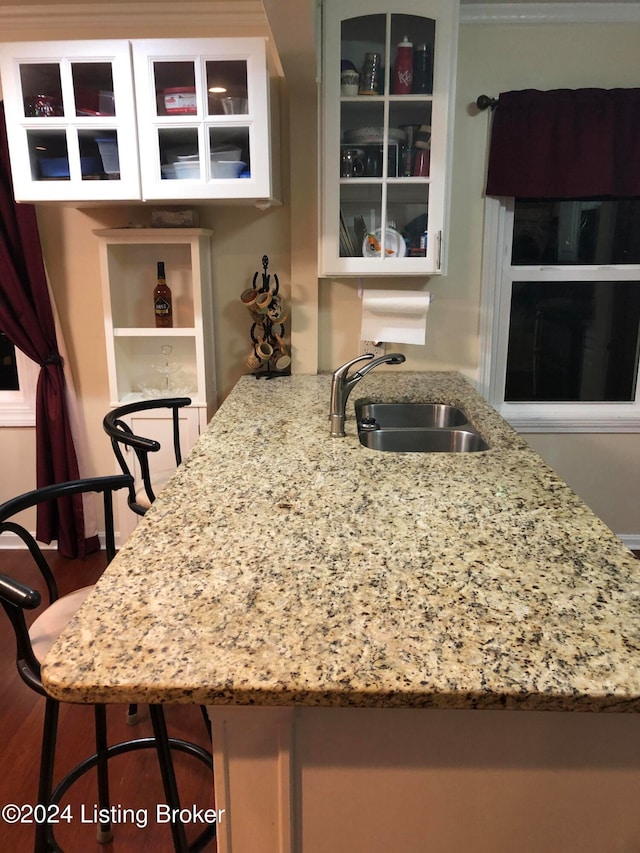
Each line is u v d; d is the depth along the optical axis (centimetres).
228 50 227
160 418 300
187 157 241
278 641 92
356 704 84
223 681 84
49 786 145
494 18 271
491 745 96
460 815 100
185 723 214
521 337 309
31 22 273
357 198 263
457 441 231
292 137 276
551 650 90
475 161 286
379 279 298
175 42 227
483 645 91
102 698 84
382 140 254
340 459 177
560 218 295
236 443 192
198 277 280
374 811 100
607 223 295
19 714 217
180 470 168
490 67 278
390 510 140
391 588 107
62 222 295
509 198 291
